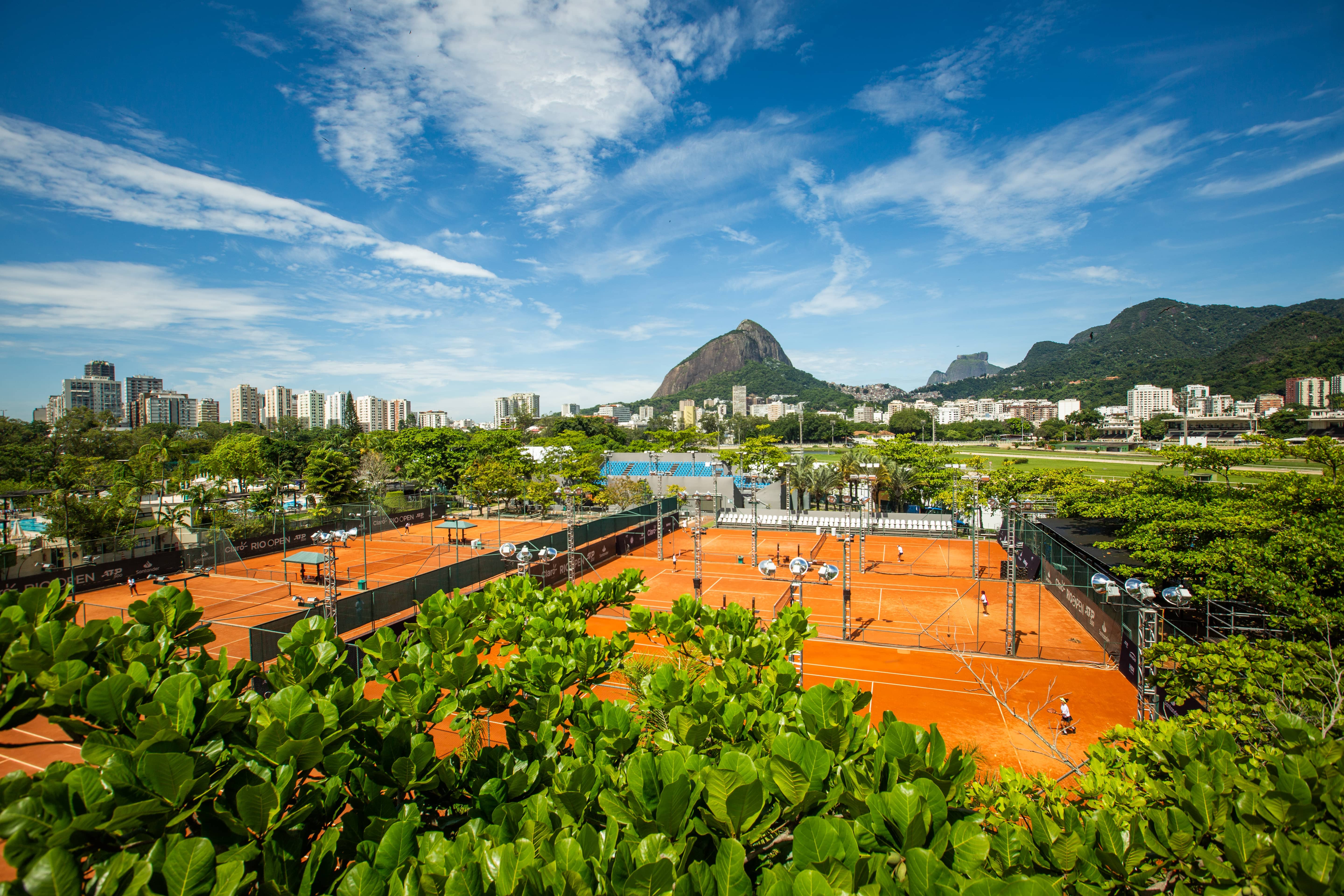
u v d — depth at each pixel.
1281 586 18.11
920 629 30.59
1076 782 9.31
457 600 12.97
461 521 49.22
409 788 6.38
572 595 14.70
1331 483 25.11
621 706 7.69
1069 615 32.78
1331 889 4.11
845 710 6.45
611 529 46.38
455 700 8.15
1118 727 9.67
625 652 11.66
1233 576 19.83
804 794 5.05
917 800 4.70
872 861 4.37
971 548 51.44
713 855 5.12
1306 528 21.25
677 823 4.82
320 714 5.95
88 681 6.22
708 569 44.56
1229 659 12.94
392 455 84.56
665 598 35.88
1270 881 4.46
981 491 56.56
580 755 6.96
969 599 36.34
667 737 6.98
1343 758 6.13
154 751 5.33
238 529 44.12
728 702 7.76
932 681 24.28
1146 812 5.30
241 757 5.72
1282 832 5.05
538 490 63.00
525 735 7.55
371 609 23.55
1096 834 5.22
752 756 6.32
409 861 4.75
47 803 4.50
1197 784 5.38
